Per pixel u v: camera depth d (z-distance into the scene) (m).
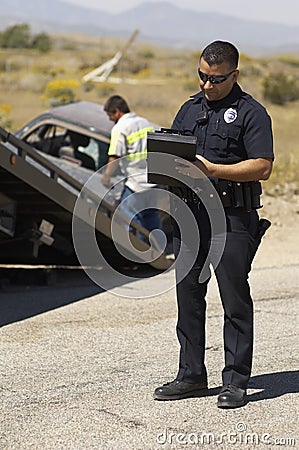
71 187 13.57
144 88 75.75
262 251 18.73
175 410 7.67
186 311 7.94
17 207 13.90
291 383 8.55
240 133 7.48
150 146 7.44
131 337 10.71
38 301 13.20
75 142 17.75
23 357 9.65
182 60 139.12
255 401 7.93
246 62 139.25
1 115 37.31
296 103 73.44
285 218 21.66
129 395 8.15
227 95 7.55
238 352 7.72
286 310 12.44
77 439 6.93
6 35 157.50
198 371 8.02
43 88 68.44
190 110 7.72
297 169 26.83
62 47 187.88
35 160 12.80
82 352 9.91
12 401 7.95
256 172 7.44
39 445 6.79
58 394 8.18
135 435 7.03
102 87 68.19
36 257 14.52
